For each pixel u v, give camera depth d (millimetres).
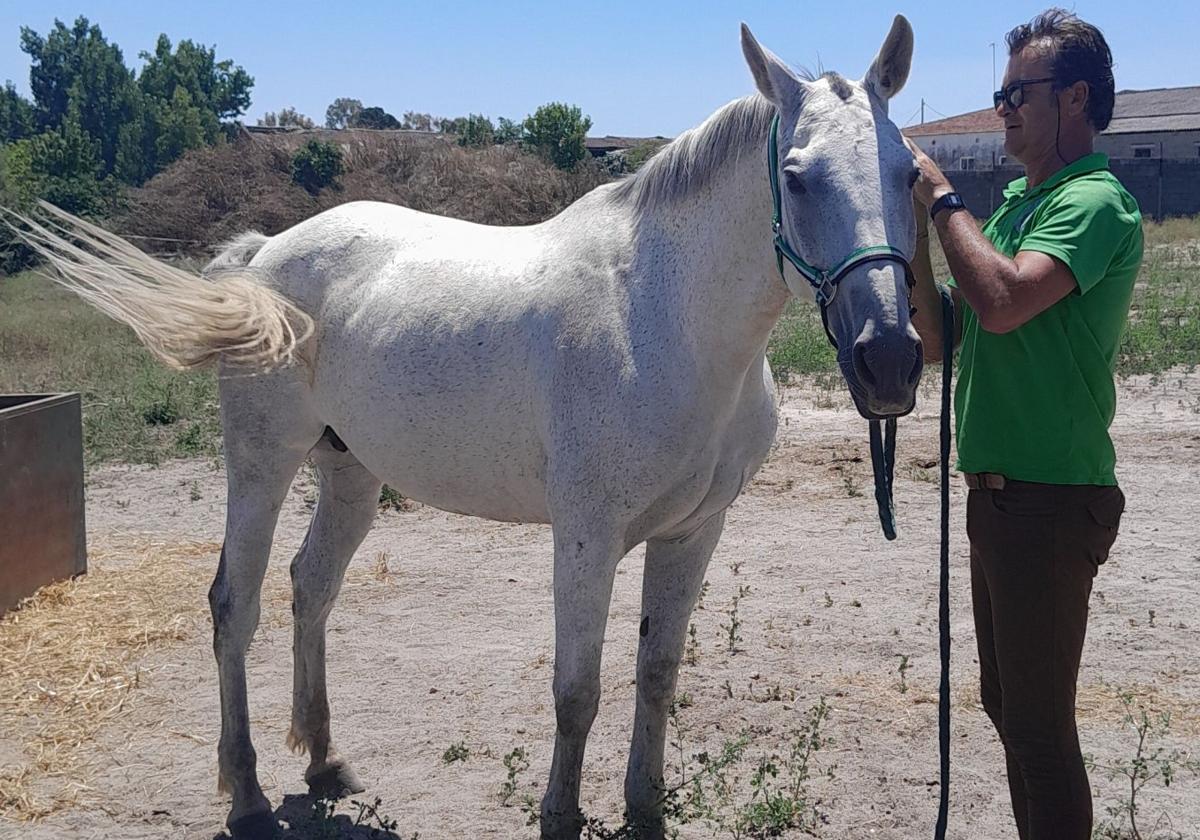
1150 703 4098
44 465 5301
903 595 5312
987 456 2529
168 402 9508
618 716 4117
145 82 58562
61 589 5305
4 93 55812
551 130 28172
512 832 3322
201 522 6688
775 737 3883
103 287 3289
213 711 4211
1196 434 8141
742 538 6258
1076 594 2492
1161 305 13906
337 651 4781
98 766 3771
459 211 18750
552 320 2982
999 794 3480
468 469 3215
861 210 2322
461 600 5402
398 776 3689
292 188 19344
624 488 2855
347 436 3480
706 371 2809
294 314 3518
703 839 3279
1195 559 5730
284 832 3379
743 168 2721
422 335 3223
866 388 2268
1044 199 2479
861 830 3285
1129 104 48031
